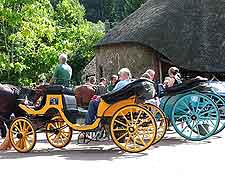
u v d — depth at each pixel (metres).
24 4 26.48
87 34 42.06
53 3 51.22
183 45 27.52
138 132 10.54
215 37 28.08
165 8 29.39
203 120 12.25
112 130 10.60
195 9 29.20
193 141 12.37
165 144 11.88
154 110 11.99
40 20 27.14
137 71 28.31
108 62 30.50
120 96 10.67
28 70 28.09
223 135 13.59
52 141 11.95
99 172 8.48
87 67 41.06
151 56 27.81
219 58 27.31
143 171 8.46
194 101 12.23
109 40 30.33
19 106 11.48
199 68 26.89
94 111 11.02
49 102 11.23
